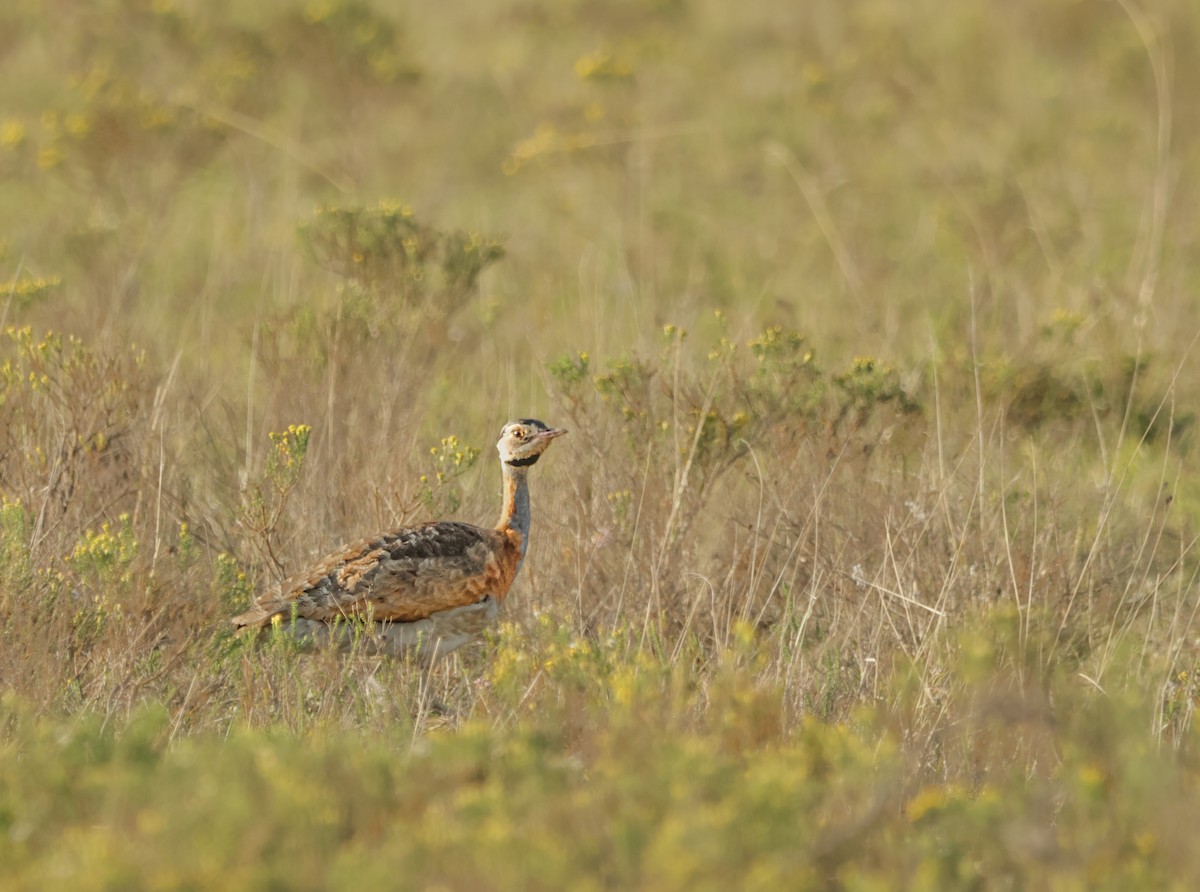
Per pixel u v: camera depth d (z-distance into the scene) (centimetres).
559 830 1426
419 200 4406
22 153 4472
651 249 3925
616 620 2162
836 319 3544
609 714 1695
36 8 5503
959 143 4947
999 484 2550
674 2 6200
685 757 1460
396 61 5053
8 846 1411
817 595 2231
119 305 3127
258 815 1395
